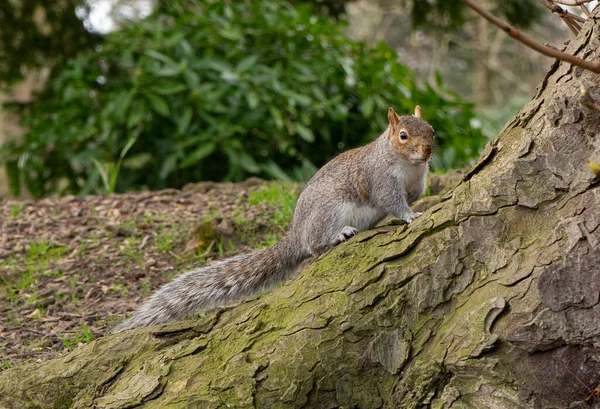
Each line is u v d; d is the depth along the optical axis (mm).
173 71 14008
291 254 7543
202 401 5230
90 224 10992
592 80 5027
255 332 5523
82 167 15539
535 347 4824
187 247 9859
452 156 13633
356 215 7594
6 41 17547
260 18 14766
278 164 14945
